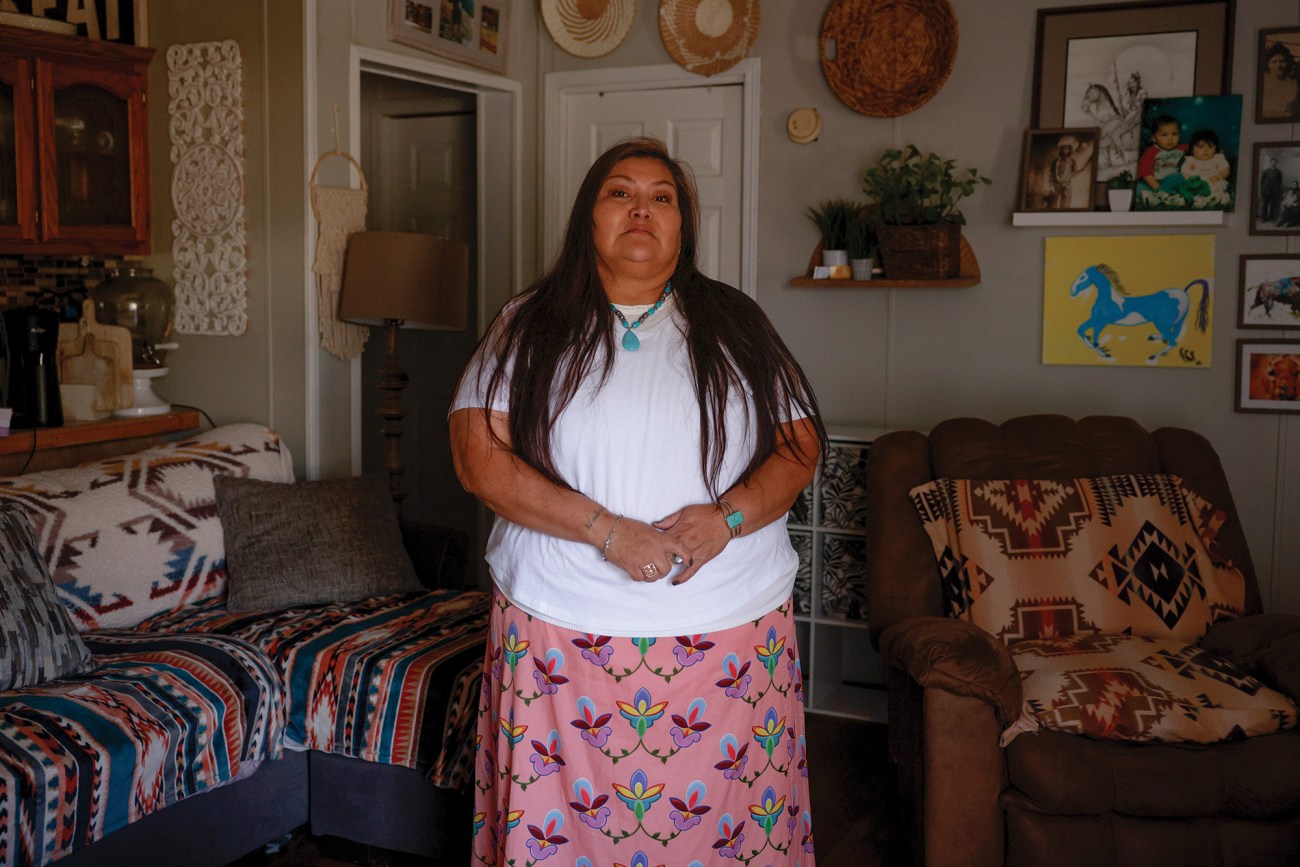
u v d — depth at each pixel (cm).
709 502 186
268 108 348
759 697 188
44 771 201
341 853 263
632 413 182
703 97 421
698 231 201
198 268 363
